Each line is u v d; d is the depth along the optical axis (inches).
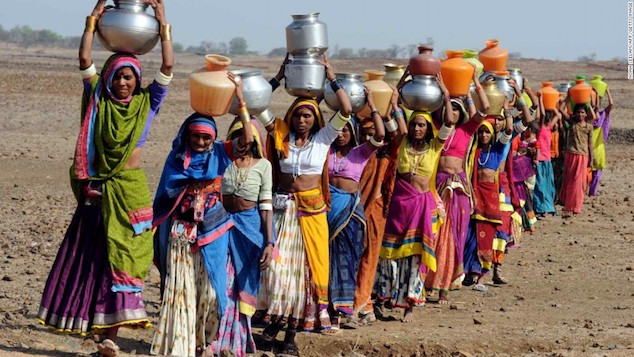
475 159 569.3
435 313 515.8
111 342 341.4
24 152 1068.5
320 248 410.6
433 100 468.1
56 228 678.5
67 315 339.9
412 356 427.8
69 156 1063.6
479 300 558.9
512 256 703.1
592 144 864.3
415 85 468.8
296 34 406.3
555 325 491.8
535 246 740.0
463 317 507.5
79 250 343.0
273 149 413.7
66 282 341.7
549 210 818.8
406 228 480.4
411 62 470.6
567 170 860.0
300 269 409.1
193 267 361.7
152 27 341.1
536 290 593.3
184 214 361.1
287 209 409.1
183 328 359.6
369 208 463.2
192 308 360.8
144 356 357.7
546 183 816.9
